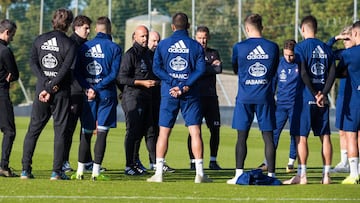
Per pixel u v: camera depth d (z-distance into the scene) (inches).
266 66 1127.6
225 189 1033.5
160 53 1133.7
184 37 1133.7
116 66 1164.5
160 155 1144.8
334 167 1505.9
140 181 1143.0
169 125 1141.1
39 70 1131.9
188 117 1136.8
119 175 1322.6
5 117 1202.6
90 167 1396.4
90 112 1171.3
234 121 1136.2
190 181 1176.8
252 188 1051.9
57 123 1141.1
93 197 935.0
